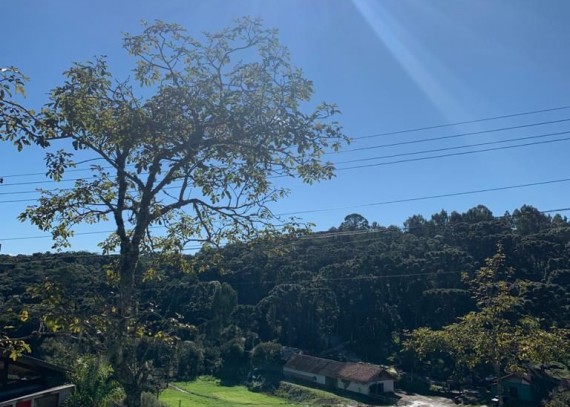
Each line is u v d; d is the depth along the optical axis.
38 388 12.70
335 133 5.91
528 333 16.69
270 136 5.86
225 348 52.97
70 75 5.61
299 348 57.25
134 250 5.61
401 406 41.38
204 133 6.08
